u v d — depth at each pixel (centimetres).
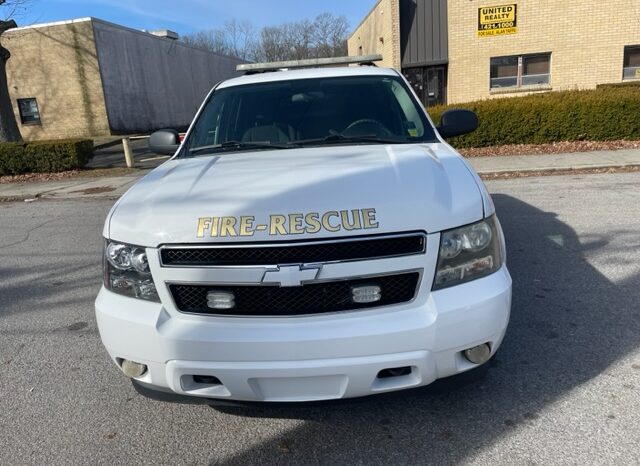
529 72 1697
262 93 400
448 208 237
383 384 233
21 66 2559
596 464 235
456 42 1692
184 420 289
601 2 1600
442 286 234
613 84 1561
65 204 1002
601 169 957
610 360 318
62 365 359
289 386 232
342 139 350
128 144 1420
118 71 2648
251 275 226
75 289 512
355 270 224
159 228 239
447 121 394
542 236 575
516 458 243
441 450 252
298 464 250
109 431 282
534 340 347
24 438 280
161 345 236
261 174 277
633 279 439
